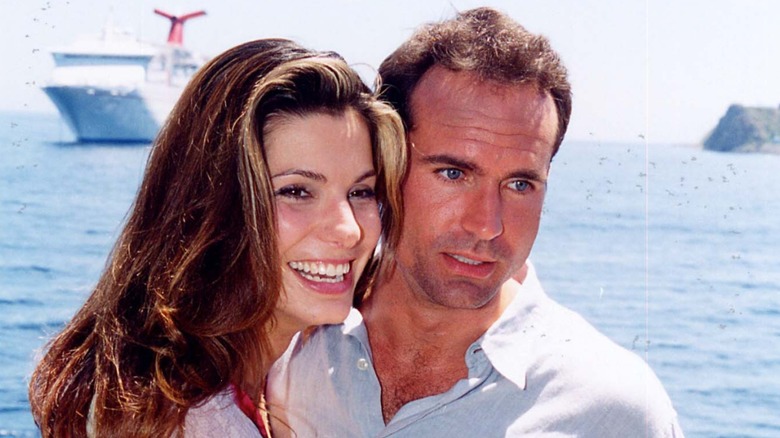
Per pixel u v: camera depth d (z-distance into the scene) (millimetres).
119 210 11672
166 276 1572
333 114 1578
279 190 1568
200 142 1573
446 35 1701
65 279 10219
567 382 1728
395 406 1816
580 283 9633
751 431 7496
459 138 1651
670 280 9539
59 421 1545
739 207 9992
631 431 1697
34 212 11438
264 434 1655
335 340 1853
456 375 1785
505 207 1691
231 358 1585
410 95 1713
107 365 1528
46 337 1705
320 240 1582
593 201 9945
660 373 8352
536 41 1698
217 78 1575
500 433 1724
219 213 1560
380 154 1662
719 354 8555
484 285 1711
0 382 7891
